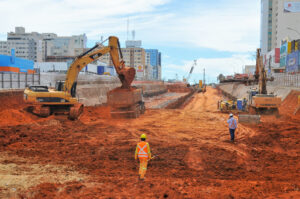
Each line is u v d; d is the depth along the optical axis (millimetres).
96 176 9875
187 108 54125
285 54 84000
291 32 109938
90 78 56375
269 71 92625
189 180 9812
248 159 13383
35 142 15859
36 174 9727
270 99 30531
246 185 9109
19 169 10289
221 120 27672
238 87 81438
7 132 17812
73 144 15664
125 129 20953
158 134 19562
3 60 54031
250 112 33719
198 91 115125
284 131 20531
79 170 10688
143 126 22797
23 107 28609
